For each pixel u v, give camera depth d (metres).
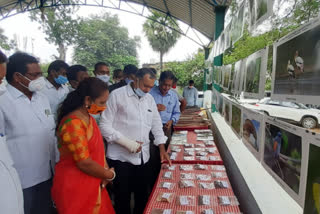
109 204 1.66
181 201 1.34
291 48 0.87
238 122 1.88
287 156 0.92
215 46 4.32
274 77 1.06
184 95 7.45
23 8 11.47
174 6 8.17
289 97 0.89
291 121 0.92
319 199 0.70
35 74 1.63
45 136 1.74
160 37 21.25
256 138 1.35
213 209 1.26
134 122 1.97
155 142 2.16
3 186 1.09
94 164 1.39
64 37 23.75
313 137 0.72
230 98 2.30
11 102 1.56
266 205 1.12
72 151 1.33
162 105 2.73
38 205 1.77
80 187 1.38
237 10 2.00
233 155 1.90
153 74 1.87
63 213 1.38
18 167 1.60
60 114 1.44
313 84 0.70
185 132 3.19
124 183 2.03
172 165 1.95
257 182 1.39
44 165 1.73
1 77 1.18
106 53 27.50
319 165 0.69
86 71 2.51
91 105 1.43
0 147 1.15
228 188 1.50
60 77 2.47
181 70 15.95
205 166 1.91
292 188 0.88
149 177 2.40
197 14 7.61
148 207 1.30
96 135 1.49
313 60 0.71
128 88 1.97
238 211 1.24
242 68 1.74
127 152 1.97
